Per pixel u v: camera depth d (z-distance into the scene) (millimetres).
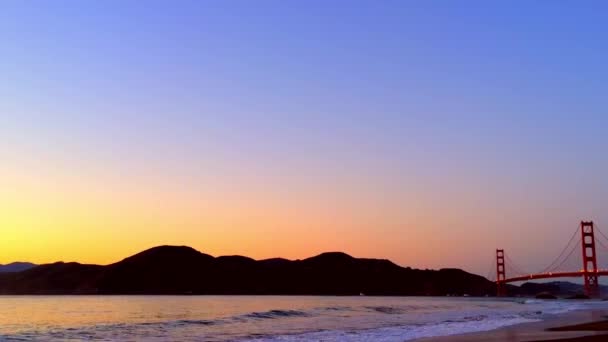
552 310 72688
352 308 76688
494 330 37594
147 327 41438
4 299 135500
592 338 31062
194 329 39219
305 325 42625
